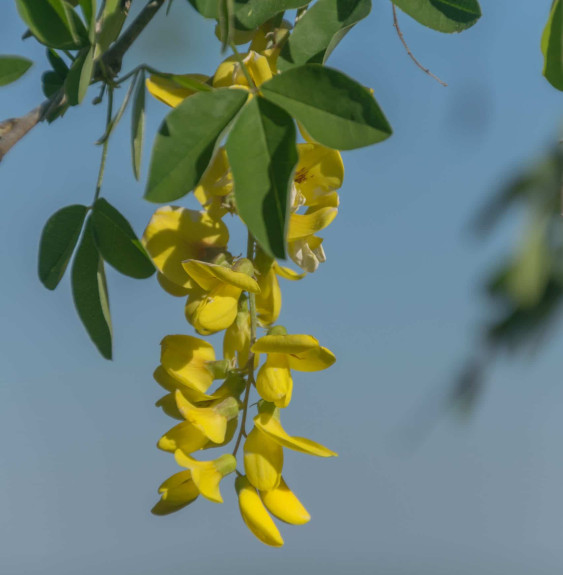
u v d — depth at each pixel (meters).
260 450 0.80
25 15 0.79
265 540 0.79
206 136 0.76
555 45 0.80
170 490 0.80
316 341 0.79
